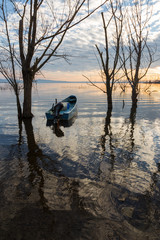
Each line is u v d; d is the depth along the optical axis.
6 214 2.97
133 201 3.30
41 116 12.46
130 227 2.69
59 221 2.81
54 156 5.53
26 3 10.40
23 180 4.08
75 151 5.95
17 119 11.45
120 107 16.39
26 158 5.37
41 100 22.08
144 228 2.66
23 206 3.18
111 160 5.22
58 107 10.79
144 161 5.11
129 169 4.63
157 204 3.21
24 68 11.25
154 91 34.94
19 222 2.79
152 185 3.84
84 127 9.35
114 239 2.47
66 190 3.69
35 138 7.46
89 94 31.70
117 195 3.50
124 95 28.86
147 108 15.47
